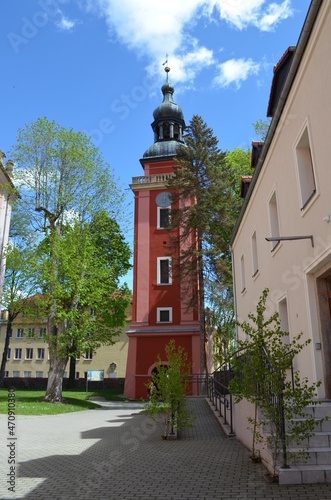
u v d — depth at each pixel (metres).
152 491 5.59
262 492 5.24
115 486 5.91
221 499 5.07
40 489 5.79
